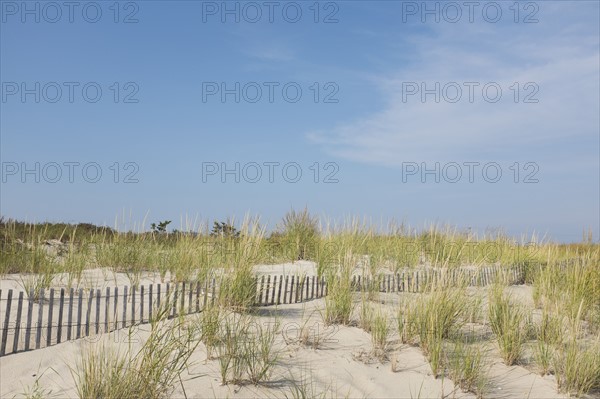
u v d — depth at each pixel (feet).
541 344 19.30
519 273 37.40
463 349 19.40
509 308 22.26
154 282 28.25
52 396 14.99
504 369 18.38
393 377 17.24
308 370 17.22
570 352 17.84
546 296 24.89
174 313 21.13
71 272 27.89
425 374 17.52
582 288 25.99
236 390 15.48
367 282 28.89
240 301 22.81
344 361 18.10
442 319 20.25
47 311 22.67
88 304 20.01
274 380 16.34
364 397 15.78
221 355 17.16
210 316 18.76
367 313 22.54
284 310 24.12
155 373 15.19
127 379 14.94
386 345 19.75
